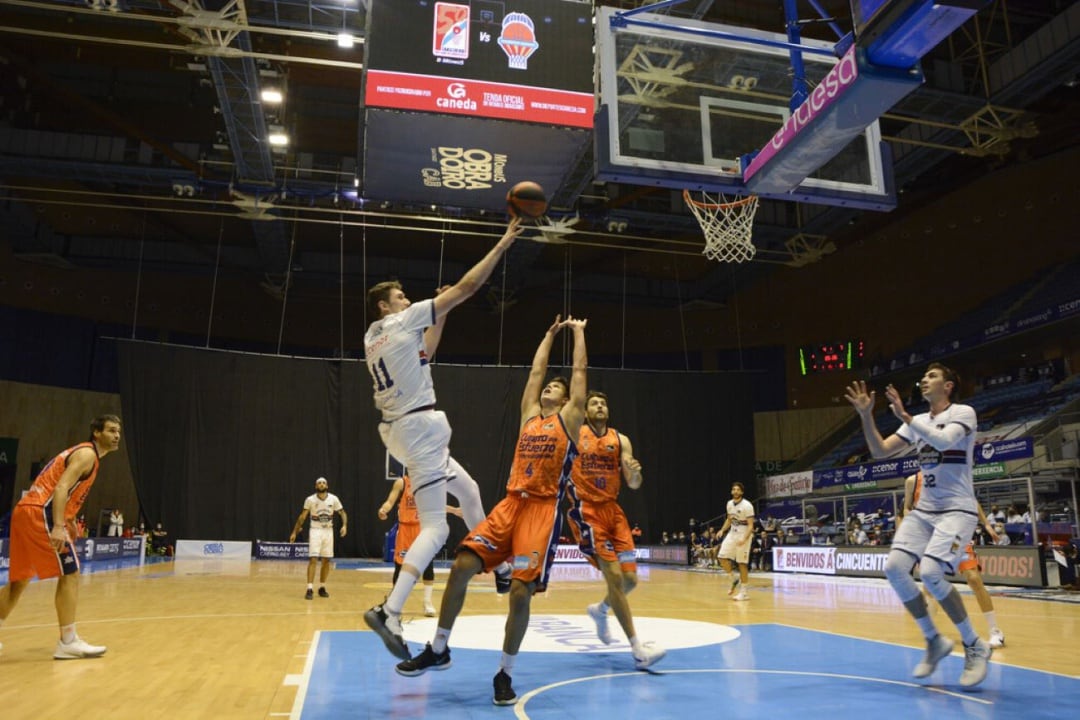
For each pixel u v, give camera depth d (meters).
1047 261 25.11
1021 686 4.30
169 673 4.50
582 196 24.39
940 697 3.98
